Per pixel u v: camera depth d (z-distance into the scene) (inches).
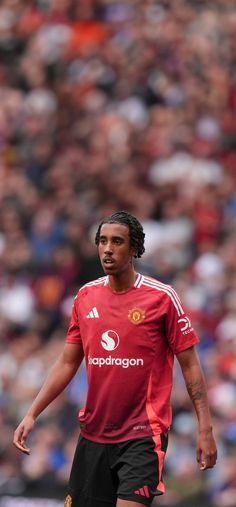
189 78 2330.2
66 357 891.4
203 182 2091.5
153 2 2539.4
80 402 1641.2
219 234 1988.2
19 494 1413.6
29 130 2399.1
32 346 1847.9
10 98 2481.5
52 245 2069.4
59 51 2544.3
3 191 2204.7
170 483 1461.6
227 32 2407.7
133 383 858.8
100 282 886.4
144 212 2059.5
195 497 1438.2
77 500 877.8
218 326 1748.3
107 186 2154.3
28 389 1750.7
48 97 2469.2
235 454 1473.9
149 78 2374.5
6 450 1644.9
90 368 870.4
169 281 1879.9
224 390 1582.2
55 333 1914.4
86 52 2509.8
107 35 2539.4
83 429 877.8
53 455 1569.9
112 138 2252.7
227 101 2299.5
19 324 1957.4
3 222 2149.4
